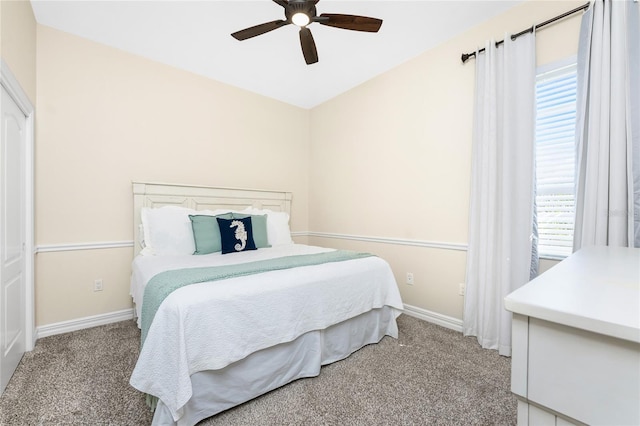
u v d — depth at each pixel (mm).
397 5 2250
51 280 2494
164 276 1718
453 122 2662
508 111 2217
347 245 3756
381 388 1752
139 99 2951
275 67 3189
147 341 1355
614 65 1767
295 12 1751
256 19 2414
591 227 1828
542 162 2213
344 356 2107
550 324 467
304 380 1835
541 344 477
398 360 2088
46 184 2471
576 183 1916
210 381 1459
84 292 2652
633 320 396
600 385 421
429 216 2857
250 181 3781
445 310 2732
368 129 3479
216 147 3484
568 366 449
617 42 1759
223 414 1521
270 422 1472
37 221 2424
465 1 2215
